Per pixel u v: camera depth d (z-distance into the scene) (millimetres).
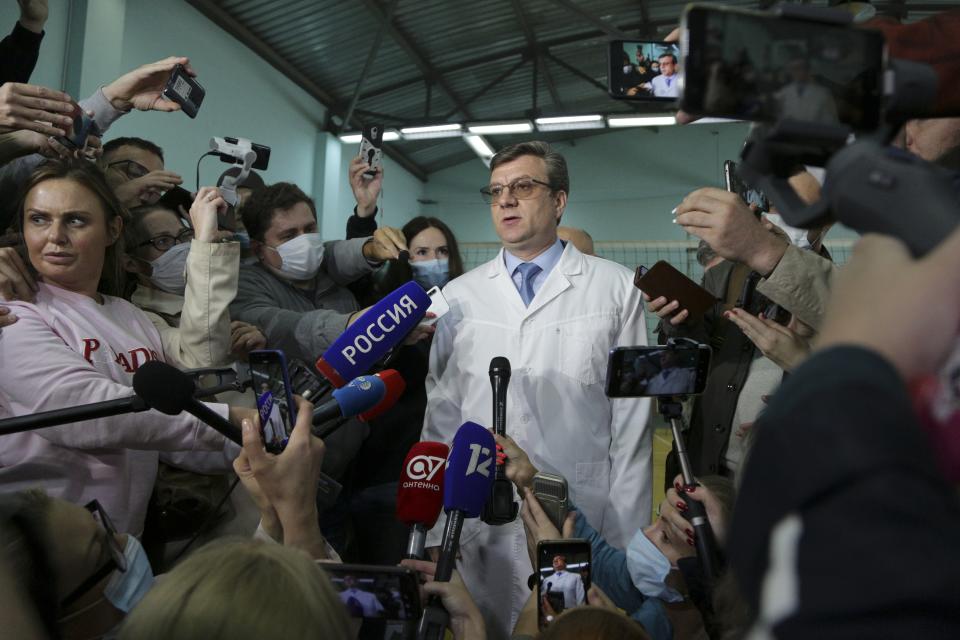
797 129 490
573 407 2260
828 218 472
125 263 2258
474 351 2363
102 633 1248
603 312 2371
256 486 1398
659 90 1366
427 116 12539
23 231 1850
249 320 2520
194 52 8891
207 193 2098
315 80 11711
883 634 298
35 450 1612
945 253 387
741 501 376
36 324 1662
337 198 12336
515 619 2139
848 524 320
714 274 2721
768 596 342
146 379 1260
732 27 514
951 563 303
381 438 2707
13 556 1062
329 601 810
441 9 10844
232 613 753
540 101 14828
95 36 6988
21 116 1960
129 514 1747
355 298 3039
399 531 2621
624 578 1804
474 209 16625
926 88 513
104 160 2879
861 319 392
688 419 2730
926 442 349
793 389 378
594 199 16734
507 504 1749
